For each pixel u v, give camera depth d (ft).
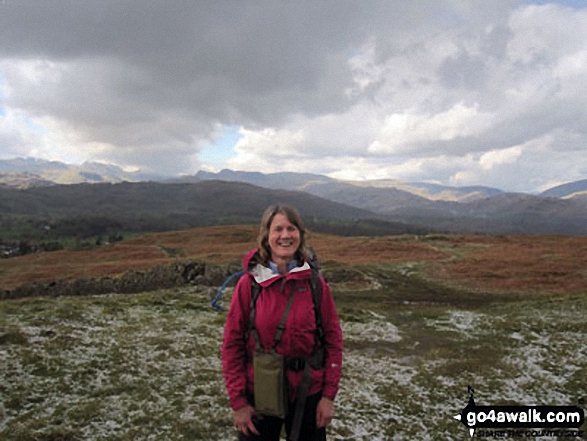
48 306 51.93
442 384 33.22
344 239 266.98
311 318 10.17
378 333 51.47
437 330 54.49
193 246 266.16
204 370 33.50
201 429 23.07
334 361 10.59
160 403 26.71
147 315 52.95
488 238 237.66
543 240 217.97
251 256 10.61
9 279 158.30
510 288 100.58
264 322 10.03
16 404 24.97
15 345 35.01
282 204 10.73
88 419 23.82
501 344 46.55
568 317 58.85
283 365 9.98
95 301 58.08
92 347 37.35
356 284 103.04
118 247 273.75
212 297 71.36
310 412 10.38
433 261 150.00
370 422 25.71
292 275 10.04
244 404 10.19
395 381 34.01
